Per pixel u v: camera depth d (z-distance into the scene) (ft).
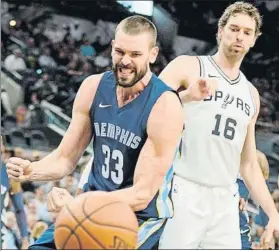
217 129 10.00
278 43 28.09
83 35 31.24
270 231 10.40
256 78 27.86
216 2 27.86
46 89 29.43
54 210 7.88
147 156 8.22
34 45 30.89
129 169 8.70
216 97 10.02
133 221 7.39
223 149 10.07
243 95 10.27
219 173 10.13
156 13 27.32
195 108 9.99
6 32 31.04
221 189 10.25
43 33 31.32
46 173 8.81
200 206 10.09
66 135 9.04
